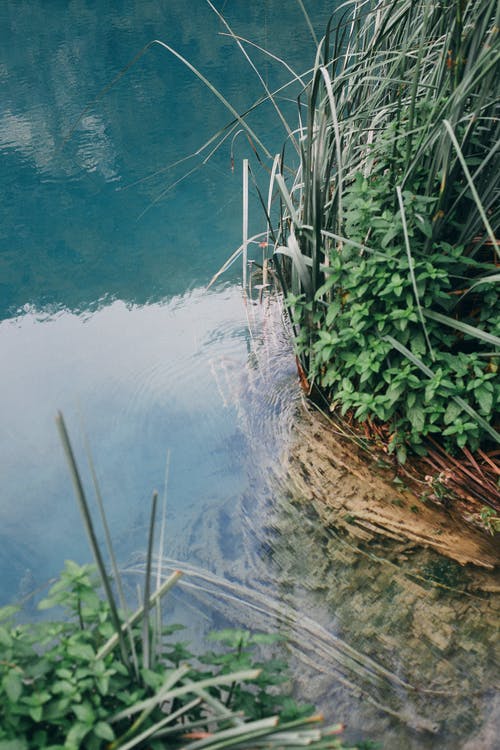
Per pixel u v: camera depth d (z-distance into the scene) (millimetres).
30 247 4961
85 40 9891
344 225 3236
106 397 3529
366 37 3605
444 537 2764
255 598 2551
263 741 1573
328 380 3195
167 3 11625
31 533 2807
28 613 2471
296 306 3197
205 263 4695
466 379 2959
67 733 1639
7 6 12070
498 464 3041
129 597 2527
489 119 2863
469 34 2695
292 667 2299
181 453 3201
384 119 3281
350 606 2512
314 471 3100
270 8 10703
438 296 2840
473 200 2924
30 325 4125
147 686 1784
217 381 3621
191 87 7832
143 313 4199
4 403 3490
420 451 3020
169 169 6012
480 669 2285
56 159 6301
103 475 3080
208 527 2842
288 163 5883
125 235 5078
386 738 2094
